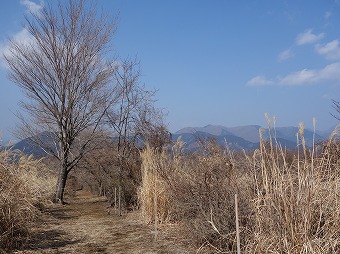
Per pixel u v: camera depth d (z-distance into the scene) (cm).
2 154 873
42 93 1688
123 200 1228
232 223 567
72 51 1705
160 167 876
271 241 457
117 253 641
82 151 1708
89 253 648
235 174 609
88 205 1531
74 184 2906
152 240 718
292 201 445
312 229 450
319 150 508
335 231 437
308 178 451
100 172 1576
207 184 631
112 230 859
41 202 1233
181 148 941
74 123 1722
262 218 489
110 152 1391
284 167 480
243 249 529
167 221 854
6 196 716
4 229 689
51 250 671
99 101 1659
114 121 1502
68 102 1706
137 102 1517
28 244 707
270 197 465
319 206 464
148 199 921
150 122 1431
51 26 1675
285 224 441
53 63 1689
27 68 1655
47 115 1738
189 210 653
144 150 1085
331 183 484
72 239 772
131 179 1248
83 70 1709
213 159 672
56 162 1955
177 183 741
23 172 953
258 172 558
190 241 652
